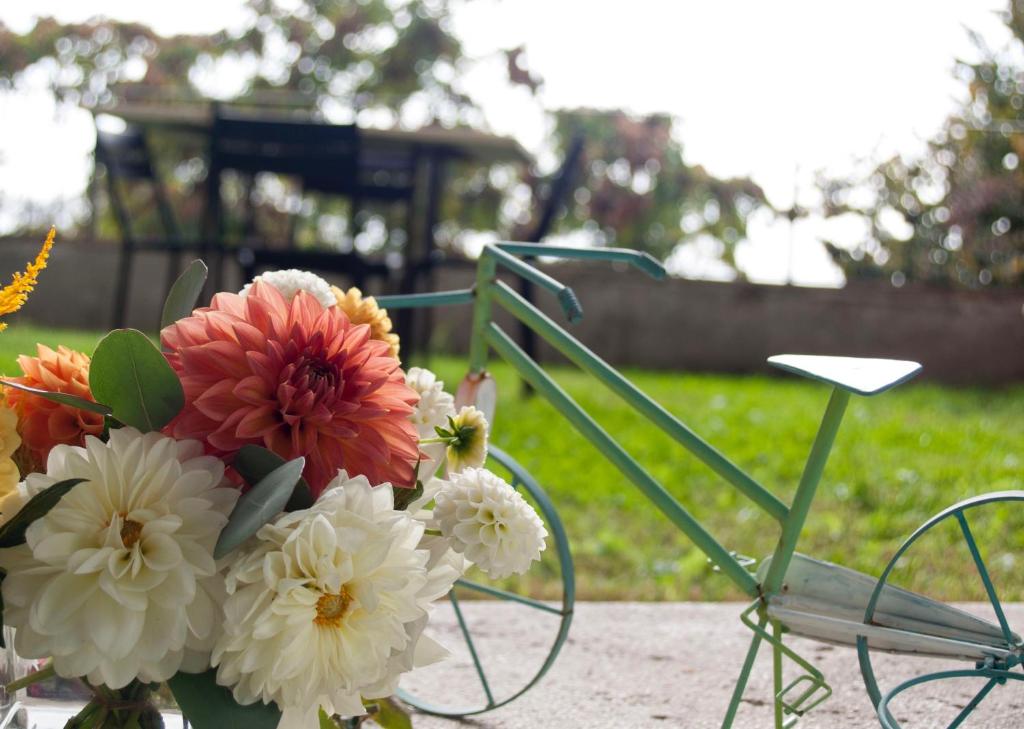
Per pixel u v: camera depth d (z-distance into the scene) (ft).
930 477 11.26
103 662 2.23
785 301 23.02
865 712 4.88
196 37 40.57
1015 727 4.62
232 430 2.44
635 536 9.27
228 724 2.38
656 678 5.49
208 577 2.33
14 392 2.70
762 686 5.35
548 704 5.08
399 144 14.88
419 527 2.40
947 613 3.44
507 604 7.04
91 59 39.34
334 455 2.49
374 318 3.62
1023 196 26.84
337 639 2.28
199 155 35.53
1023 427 15.01
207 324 2.56
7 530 2.28
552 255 4.67
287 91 40.47
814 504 10.30
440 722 4.86
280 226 36.32
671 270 39.55
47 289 23.11
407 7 41.39
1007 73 28.60
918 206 28.35
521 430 13.73
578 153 15.49
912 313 22.52
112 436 2.37
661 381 20.35
